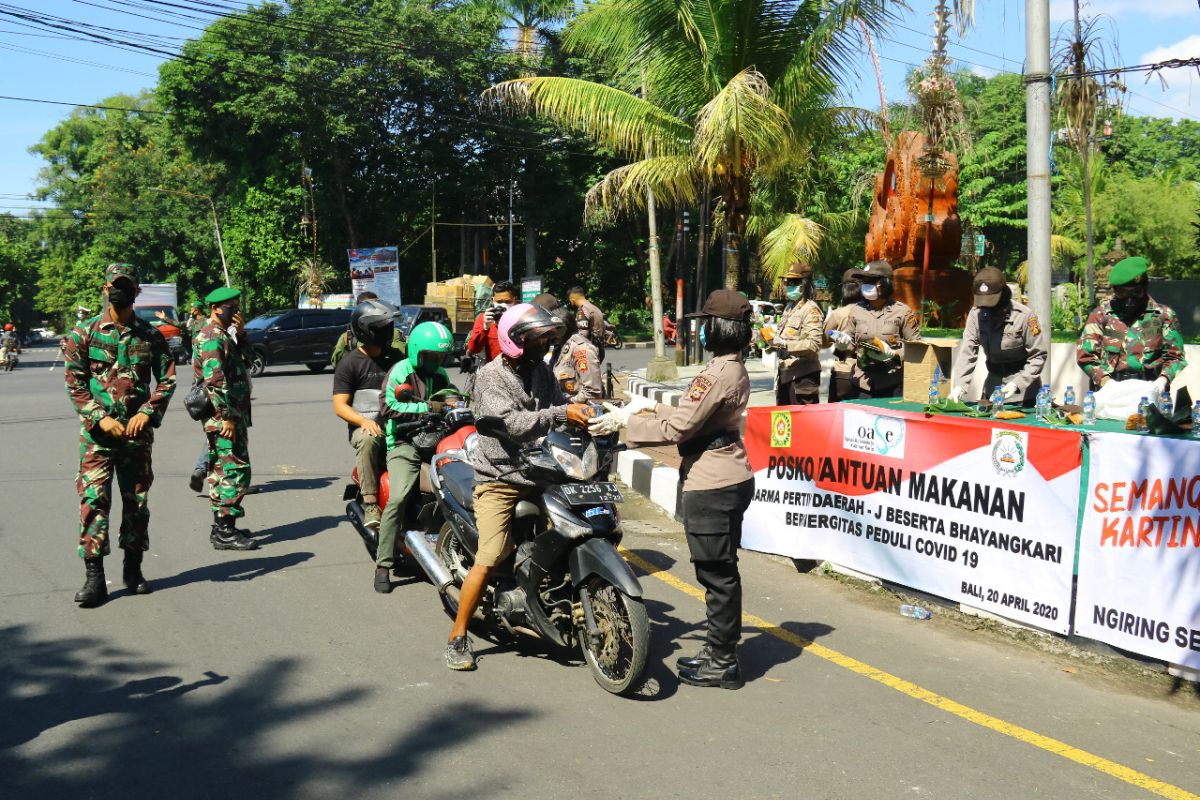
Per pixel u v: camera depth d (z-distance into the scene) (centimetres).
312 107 3966
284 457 1159
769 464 708
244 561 696
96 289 5878
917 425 601
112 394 593
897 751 410
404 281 4966
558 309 862
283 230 4497
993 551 557
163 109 4366
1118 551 497
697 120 1301
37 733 418
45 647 520
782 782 381
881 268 889
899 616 591
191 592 620
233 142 4419
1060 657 521
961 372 691
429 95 4181
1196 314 1516
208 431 742
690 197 1438
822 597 627
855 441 644
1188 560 468
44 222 7775
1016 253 4038
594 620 474
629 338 4922
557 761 397
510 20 4222
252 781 378
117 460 604
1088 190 1412
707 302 485
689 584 651
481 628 567
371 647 529
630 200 1570
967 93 1747
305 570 674
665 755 404
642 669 451
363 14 4109
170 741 412
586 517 466
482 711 448
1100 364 646
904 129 1395
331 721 434
